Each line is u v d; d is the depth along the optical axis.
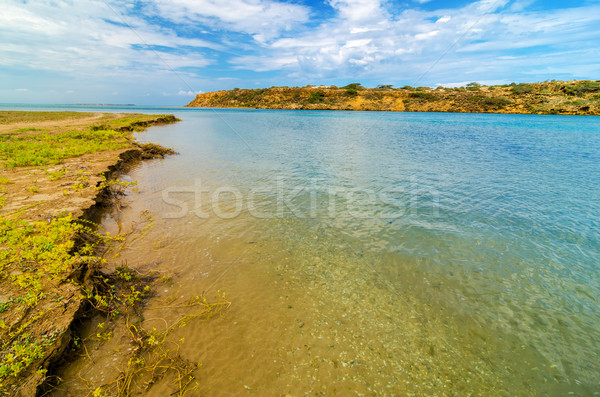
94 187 8.30
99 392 3.01
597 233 7.24
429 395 3.39
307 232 7.23
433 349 4.01
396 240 6.91
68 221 5.85
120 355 3.62
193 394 3.25
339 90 110.75
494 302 4.92
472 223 7.82
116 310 4.27
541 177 12.27
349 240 6.88
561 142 23.05
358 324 4.38
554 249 6.54
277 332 4.17
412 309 4.72
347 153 17.67
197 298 4.77
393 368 3.71
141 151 15.62
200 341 3.95
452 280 5.48
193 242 6.55
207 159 15.63
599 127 36.47
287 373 3.57
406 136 26.69
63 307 3.75
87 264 4.73
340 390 3.40
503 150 19.12
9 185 8.17
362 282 5.36
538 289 5.25
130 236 6.66
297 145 20.80
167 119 41.47
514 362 3.85
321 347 3.96
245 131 30.27
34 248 4.72
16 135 17.30
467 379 3.61
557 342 4.16
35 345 3.12
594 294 5.12
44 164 10.70
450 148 19.89
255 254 6.16
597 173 12.94
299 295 4.96
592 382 3.59
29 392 2.82
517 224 7.75
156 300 4.67
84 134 18.06
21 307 3.61
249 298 4.83
